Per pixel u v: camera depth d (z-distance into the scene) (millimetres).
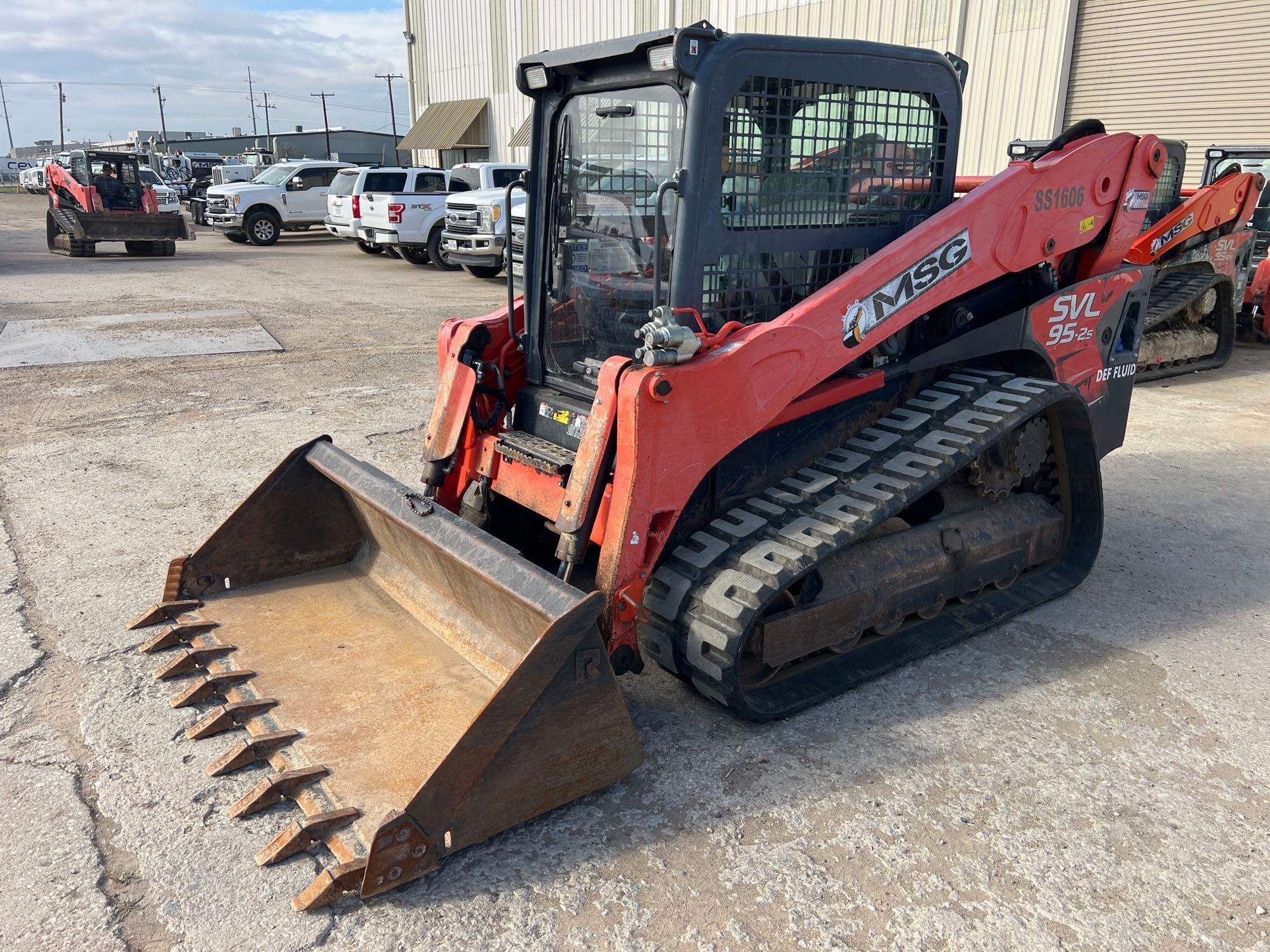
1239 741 3477
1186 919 2623
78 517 5504
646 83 3375
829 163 3654
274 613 3926
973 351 4371
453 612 3711
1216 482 6371
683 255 3291
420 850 2654
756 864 2824
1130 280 4887
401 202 17641
